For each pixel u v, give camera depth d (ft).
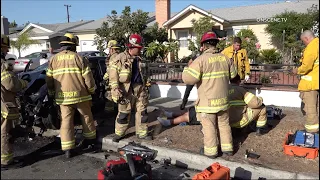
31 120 18.53
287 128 18.35
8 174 14.52
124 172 11.90
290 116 21.18
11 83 14.30
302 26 53.57
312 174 12.70
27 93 18.79
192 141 16.81
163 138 17.47
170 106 25.72
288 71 24.40
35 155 16.87
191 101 27.73
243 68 21.71
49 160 16.21
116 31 59.06
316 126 16.58
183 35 68.23
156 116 22.41
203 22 56.80
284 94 24.06
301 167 13.44
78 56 16.07
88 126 17.33
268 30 59.88
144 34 60.95
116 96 16.22
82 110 16.78
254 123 18.57
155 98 29.55
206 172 12.04
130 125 20.39
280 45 58.18
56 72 15.78
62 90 15.75
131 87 16.76
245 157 14.55
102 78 23.00
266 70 25.30
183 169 14.98
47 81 16.10
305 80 16.35
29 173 14.65
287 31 55.88
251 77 27.14
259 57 54.70
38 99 18.08
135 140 17.29
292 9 65.10
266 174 13.32
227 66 14.62
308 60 15.74
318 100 16.30
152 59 46.16
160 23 71.20
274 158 14.49
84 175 14.38
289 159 14.34
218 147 15.78
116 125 17.44
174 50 53.16
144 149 15.01
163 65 29.91
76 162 15.94
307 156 14.28
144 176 11.86
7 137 14.90
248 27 62.69
